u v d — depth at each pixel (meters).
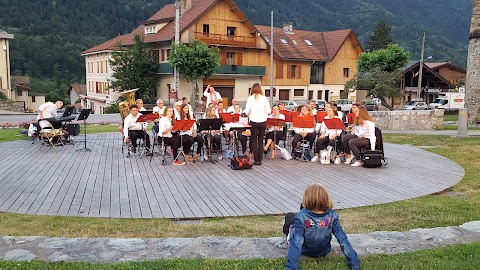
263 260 4.34
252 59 42.44
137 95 39.53
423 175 9.52
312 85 47.78
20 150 12.03
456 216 6.30
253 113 10.05
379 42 76.00
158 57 40.53
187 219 6.34
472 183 8.91
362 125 10.42
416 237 5.03
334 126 10.54
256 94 10.06
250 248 4.66
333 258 4.39
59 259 4.32
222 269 4.15
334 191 8.00
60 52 80.44
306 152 11.14
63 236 5.36
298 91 46.62
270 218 6.41
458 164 11.09
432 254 4.49
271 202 7.17
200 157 10.97
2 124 21.02
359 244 4.79
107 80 43.34
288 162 10.73
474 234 5.13
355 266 4.11
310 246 4.21
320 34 51.09
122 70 39.81
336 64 49.25
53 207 6.70
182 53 33.97
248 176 9.09
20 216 6.20
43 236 4.95
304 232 4.15
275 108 11.90
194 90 36.69
